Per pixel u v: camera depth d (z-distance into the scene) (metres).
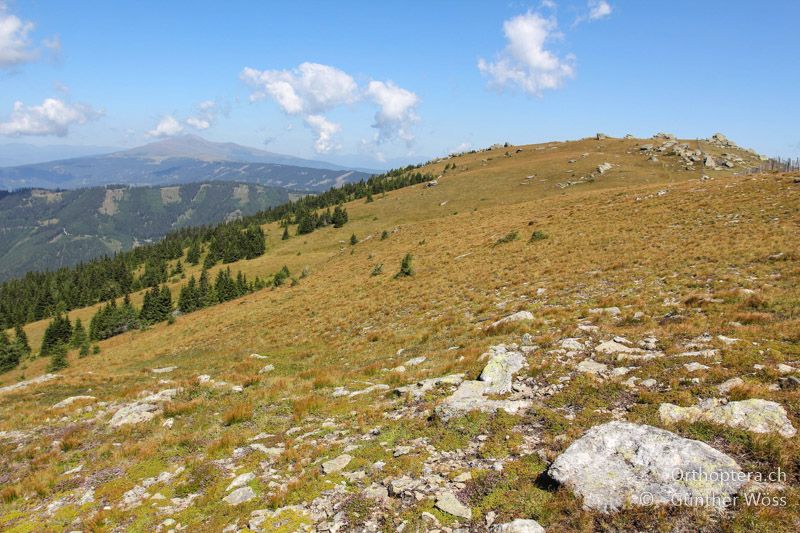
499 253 38.59
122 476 10.80
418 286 35.12
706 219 32.06
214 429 13.46
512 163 158.12
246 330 39.22
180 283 137.25
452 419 10.62
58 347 79.31
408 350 20.19
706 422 8.33
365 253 70.56
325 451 10.40
